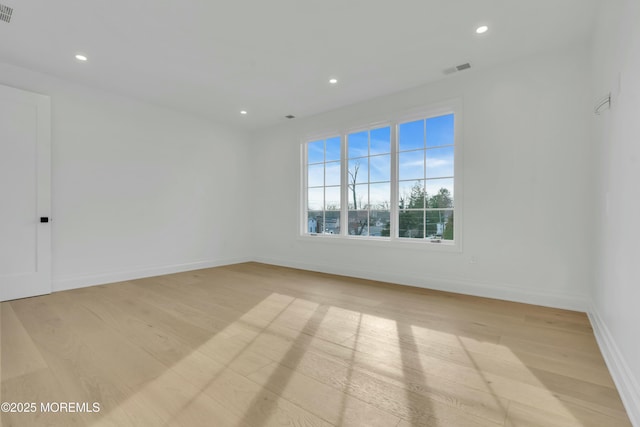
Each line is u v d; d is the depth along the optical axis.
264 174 5.90
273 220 5.74
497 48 3.06
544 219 3.13
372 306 3.14
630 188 1.61
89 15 2.54
